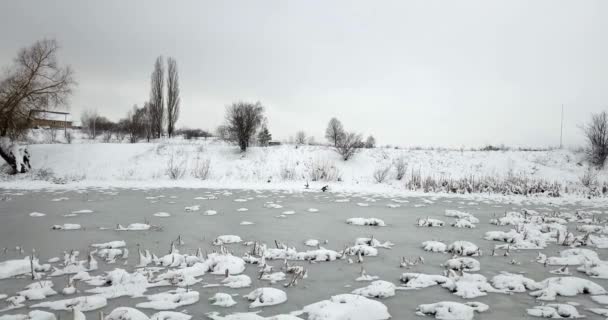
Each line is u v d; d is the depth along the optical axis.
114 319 4.02
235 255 6.85
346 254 7.07
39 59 25.92
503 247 7.79
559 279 5.38
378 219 10.85
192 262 6.25
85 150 29.09
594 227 9.81
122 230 8.99
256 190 19.83
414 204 15.15
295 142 41.06
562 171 27.66
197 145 31.64
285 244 7.83
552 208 14.67
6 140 24.97
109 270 5.91
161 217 10.90
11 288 5.10
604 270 5.95
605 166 28.27
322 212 12.38
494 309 4.53
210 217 10.98
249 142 31.81
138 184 21.86
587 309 4.53
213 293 4.98
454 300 4.83
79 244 7.62
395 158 30.81
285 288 5.20
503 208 14.34
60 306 4.44
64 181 22.70
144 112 46.56
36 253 6.95
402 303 4.72
